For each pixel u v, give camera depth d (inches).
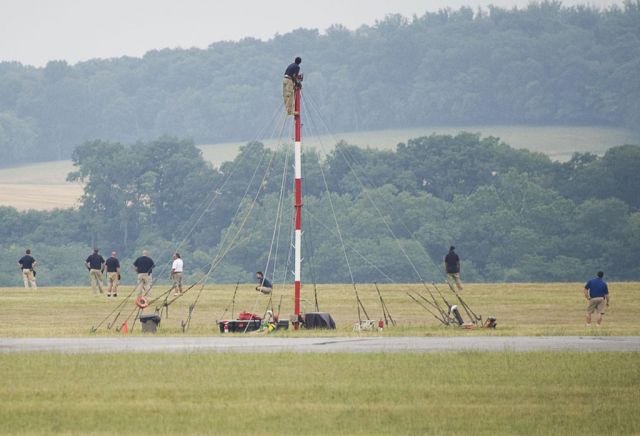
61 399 4097.0
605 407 4008.4
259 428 3688.5
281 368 4744.1
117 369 4704.7
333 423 3757.4
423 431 3666.3
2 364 4820.4
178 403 4042.8
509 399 4138.8
